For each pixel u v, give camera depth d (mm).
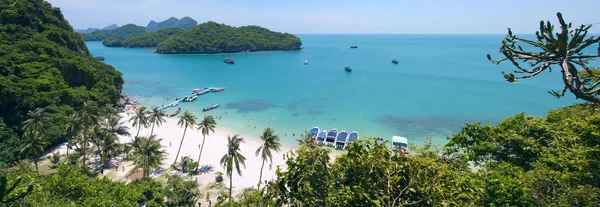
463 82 133125
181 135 74125
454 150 22734
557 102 98438
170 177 45750
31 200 17734
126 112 92562
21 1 107938
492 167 20422
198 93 116000
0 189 7852
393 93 114812
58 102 73875
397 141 64500
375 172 13508
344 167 14352
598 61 118500
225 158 45812
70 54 104625
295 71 172750
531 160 21906
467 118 85625
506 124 26188
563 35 8977
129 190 29875
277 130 78938
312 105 100375
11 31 98062
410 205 12703
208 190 48812
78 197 24344
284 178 13602
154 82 141250
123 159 58969
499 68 172750
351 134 71250
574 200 14086
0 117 64125
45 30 111750
